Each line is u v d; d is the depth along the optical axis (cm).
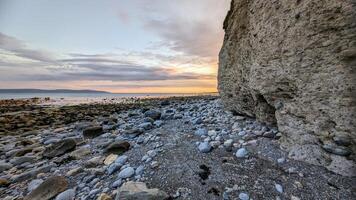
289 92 320
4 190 310
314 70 270
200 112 768
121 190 240
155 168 307
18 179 338
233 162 304
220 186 249
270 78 356
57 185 288
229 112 652
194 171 287
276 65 337
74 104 2423
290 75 307
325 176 241
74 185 296
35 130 811
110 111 1373
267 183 245
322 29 252
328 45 248
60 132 730
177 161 322
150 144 423
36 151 493
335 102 248
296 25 286
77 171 334
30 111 1588
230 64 602
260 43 383
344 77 236
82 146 484
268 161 293
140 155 366
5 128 875
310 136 282
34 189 287
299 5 279
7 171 387
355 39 221
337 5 232
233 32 576
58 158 419
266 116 432
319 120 269
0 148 564
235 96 582
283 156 299
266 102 421
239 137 400
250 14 445
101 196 249
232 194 233
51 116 1212
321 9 249
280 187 234
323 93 261
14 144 601
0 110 1741
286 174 257
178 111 894
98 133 586
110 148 402
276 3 329
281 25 318
